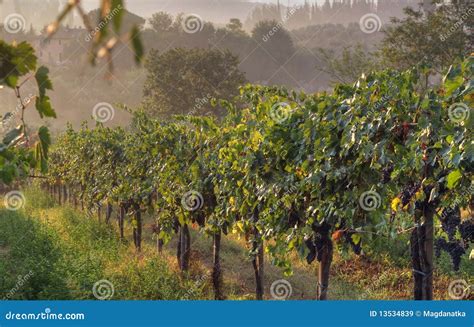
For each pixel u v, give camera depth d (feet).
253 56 349.20
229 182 30.35
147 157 45.37
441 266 41.50
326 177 22.94
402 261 44.57
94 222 61.00
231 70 182.60
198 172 35.42
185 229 40.11
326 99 22.85
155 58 182.60
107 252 44.16
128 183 48.42
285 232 25.57
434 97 18.17
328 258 24.73
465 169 16.40
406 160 19.11
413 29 131.44
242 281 42.11
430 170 18.84
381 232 21.06
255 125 27.25
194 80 177.37
